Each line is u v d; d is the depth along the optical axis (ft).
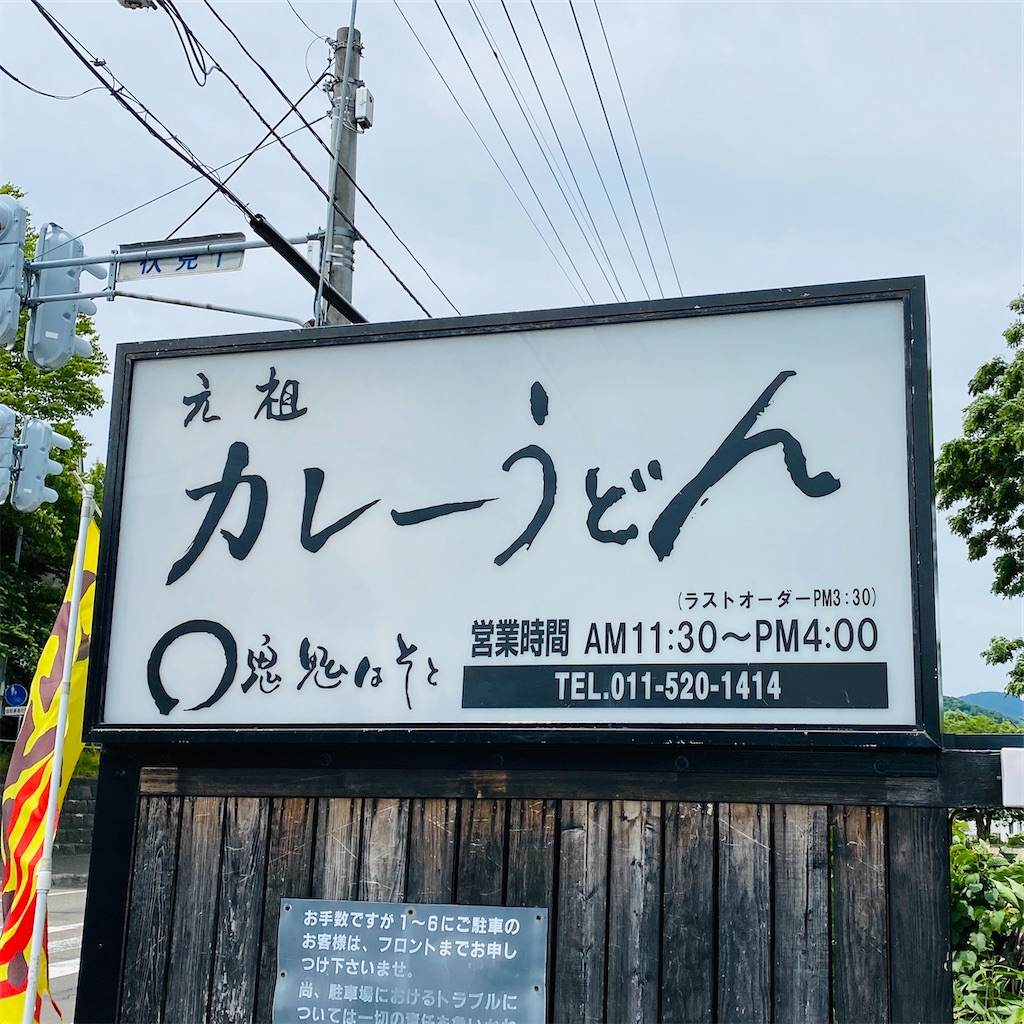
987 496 67.62
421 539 12.84
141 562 13.69
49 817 13.69
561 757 12.02
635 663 11.86
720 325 12.43
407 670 12.51
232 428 13.80
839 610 11.45
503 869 11.98
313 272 27.89
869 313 12.01
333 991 12.06
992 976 15.53
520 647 12.22
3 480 31.42
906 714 11.09
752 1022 11.02
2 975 14.16
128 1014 12.62
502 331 13.09
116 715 13.28
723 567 11.84
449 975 11.80
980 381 70.03
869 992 10.82
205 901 12.75
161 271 30.53
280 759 12.83
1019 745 11.14
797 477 11.85
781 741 11.22
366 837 12.46
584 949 11.59
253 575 13.28
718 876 11.43
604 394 12.62
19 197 76.13
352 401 13.46
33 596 73.67
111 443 14.08
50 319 31.68
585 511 12.38
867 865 11.08
